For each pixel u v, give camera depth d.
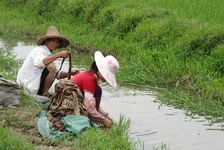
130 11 23.23
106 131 11.59
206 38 18.48
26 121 11.70
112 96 15.45
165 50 19.44
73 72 13.30
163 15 22.62
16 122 11.62
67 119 11.42
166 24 20.69
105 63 11.90
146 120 13.27
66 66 19.25
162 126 12.87
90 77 12.02
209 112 14.25
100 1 25.58
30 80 13.37
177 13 23.11
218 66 17.33
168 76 17.69
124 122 11.84
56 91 11.87
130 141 11.13
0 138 9.81
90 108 11.90
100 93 12.32
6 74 16.42
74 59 20.70
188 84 16.81
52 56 12.91
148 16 22.64
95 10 25.44
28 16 29.98
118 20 22.86
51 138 10.83
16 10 31.42
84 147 10.41
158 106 14.60
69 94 11.77
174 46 19.16
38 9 29.55
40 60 12.96
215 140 12.05
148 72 17.89
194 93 16.16
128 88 16.55
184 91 16.39
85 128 11.25
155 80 17.33
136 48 20.39
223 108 14.47
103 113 12.41
